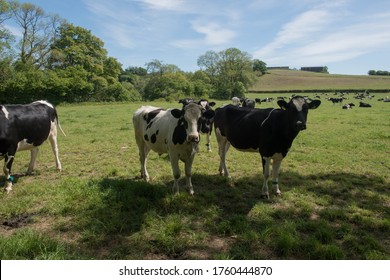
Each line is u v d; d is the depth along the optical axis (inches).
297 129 214.8
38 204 217.0
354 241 170.2
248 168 323.3
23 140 261.0
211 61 3221.0
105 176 295.7
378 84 3905.0
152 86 2672.2
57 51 2124.8
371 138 515.8
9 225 188.2
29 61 2034.9
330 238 174.1
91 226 181.3
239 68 3063.5
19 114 257.4
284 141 231.3
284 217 206.1
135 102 2126.0
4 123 241.4
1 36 1658.5
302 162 353.1
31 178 286.0
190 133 209.6
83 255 155.0
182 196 226.5
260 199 237.3
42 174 299.7
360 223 197.5
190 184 243.8
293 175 300.4
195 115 213.9
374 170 319.9
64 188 240.2
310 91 3476.9
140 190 233.0
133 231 179.8
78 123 768.9
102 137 525.3
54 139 309.6
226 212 212.5
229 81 2999.5
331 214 205.6
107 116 984.3
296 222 195.9
